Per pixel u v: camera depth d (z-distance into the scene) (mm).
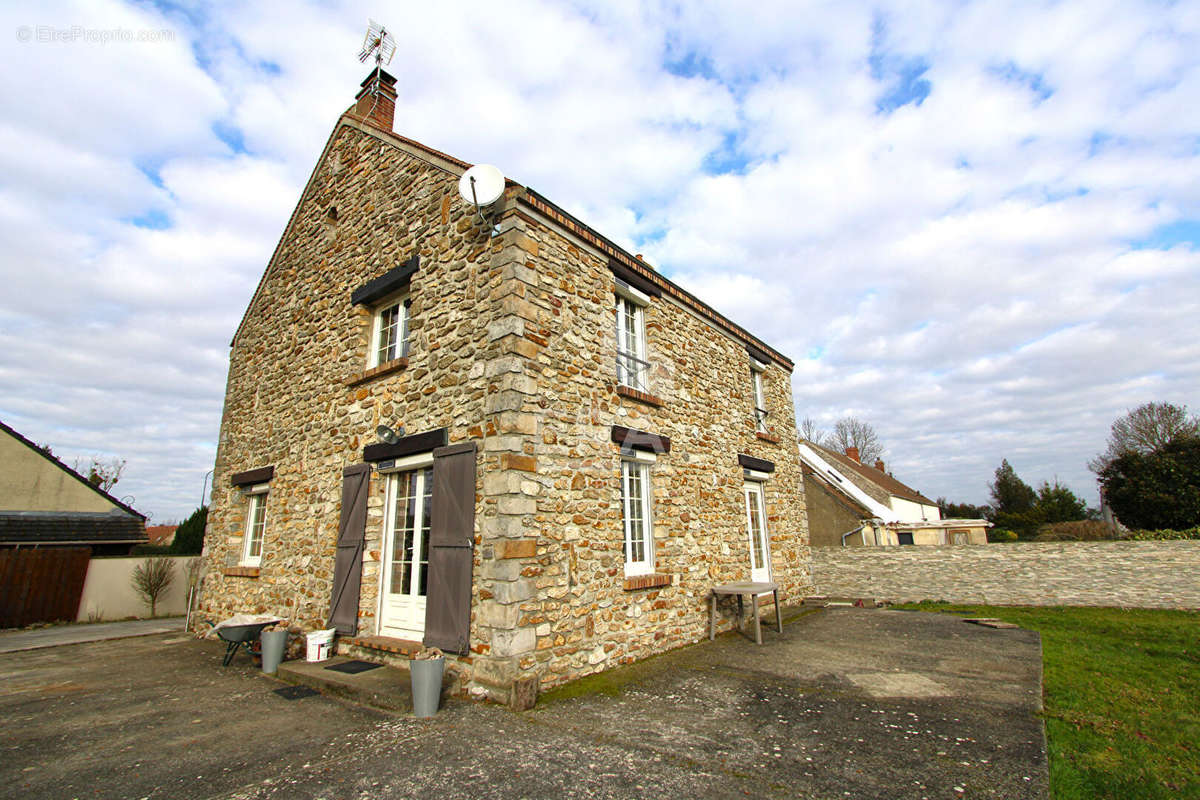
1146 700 4426
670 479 7043
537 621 4750
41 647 8258
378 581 6027
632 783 3006
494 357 5195
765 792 2879
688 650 6352
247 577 8148
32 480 13727
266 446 8562
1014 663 5504
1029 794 2803
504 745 3578
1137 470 16344
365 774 3195
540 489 5055
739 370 9539
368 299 7125
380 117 8352
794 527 10422
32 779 3227
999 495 31734
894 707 4199
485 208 5703
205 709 4598
